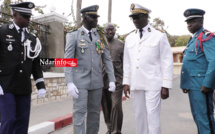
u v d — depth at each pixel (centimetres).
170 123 436
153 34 273
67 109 509
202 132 254
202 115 254
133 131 389
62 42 714
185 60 277
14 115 233
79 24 826
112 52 359
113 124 346
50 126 382
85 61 261
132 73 283
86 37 265
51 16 676
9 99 232
